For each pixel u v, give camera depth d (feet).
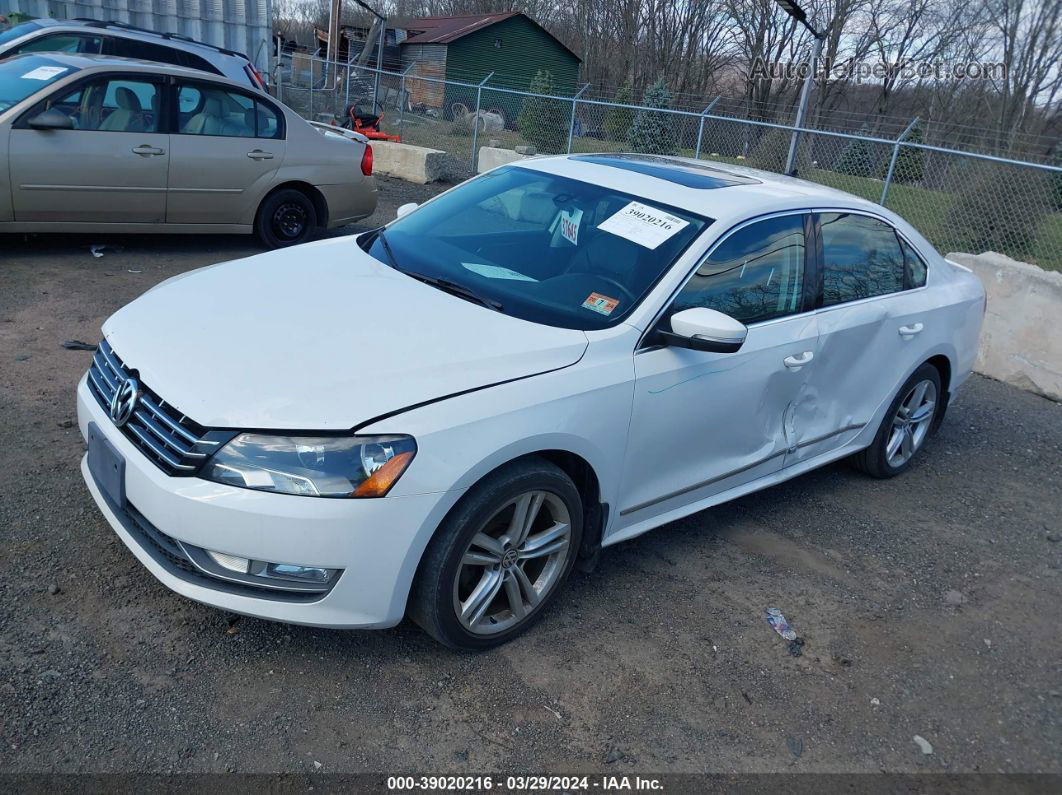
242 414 8.89
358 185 28.84
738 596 12.42
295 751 8.70
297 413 8.88
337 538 8.75
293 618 9.08
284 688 9.48
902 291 15.62
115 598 10.50
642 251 12.09
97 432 10.05
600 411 10.52
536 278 12.06
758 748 9.59
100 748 8.41
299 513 8.64
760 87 123.85
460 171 52.19
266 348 9.85
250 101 25.99
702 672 10.68
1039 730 10.50
